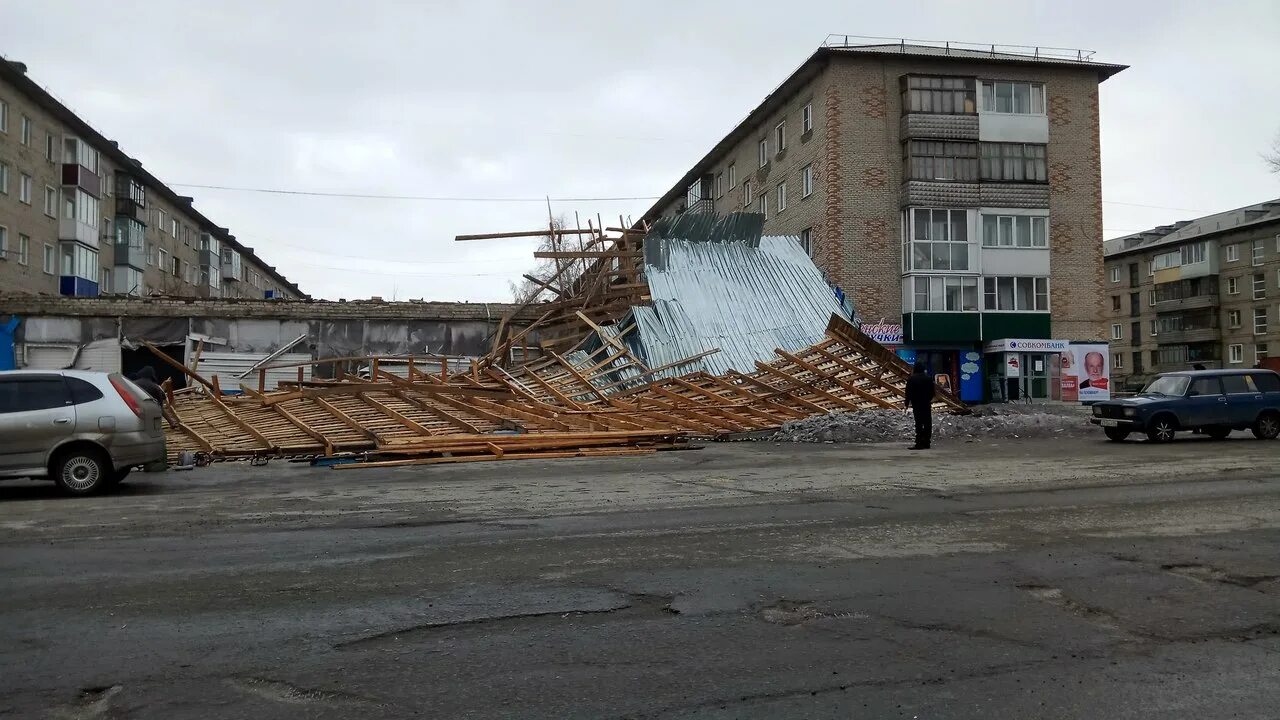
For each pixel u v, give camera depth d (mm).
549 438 14414
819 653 4121
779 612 4770
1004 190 35188
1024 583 5371
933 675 3854
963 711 3469
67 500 9359
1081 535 6844
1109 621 4641
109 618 4641
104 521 7766
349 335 26828
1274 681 3809
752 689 3682
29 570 5730
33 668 3898
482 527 7297
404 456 13633
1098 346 35812
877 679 3803
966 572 5637
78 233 41312
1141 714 3451
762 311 25312
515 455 13680
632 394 20312
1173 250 66688
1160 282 67625
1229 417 16625
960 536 6805
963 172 35031
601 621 4594
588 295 25438
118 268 46969
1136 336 71500
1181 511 7992
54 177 40438
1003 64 35438
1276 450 14383
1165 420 16328
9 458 9500
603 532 7027
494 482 10633
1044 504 8414
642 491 9578
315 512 8219
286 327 26562
